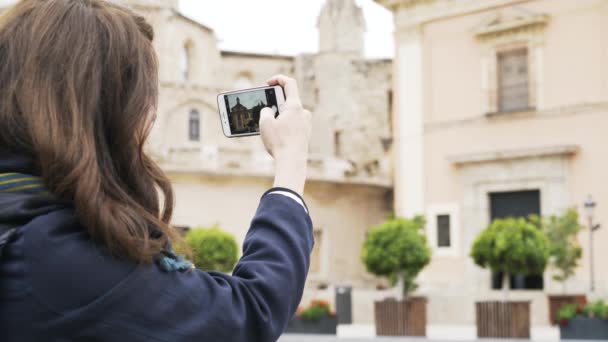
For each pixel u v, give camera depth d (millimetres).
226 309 1221
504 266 15812
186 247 1351
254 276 1279
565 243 20500
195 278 1238
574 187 24141
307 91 37844
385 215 32000
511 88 25766
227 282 1262
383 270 17703
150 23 1443
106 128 1304
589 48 24109
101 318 1150
